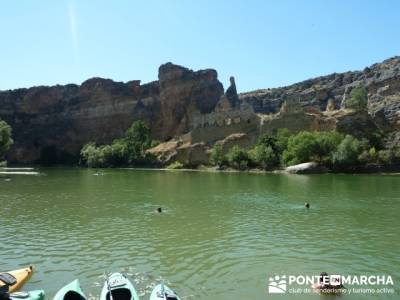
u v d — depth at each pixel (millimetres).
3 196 65250
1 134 121500
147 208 52375
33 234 37375
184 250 31797
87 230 39062
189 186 81812
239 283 24516
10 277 22016
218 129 167500
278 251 31359
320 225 41094
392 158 122062
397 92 179000
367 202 56562
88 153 191875
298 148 126125
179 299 20328
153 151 176625
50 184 87688
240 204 55531
